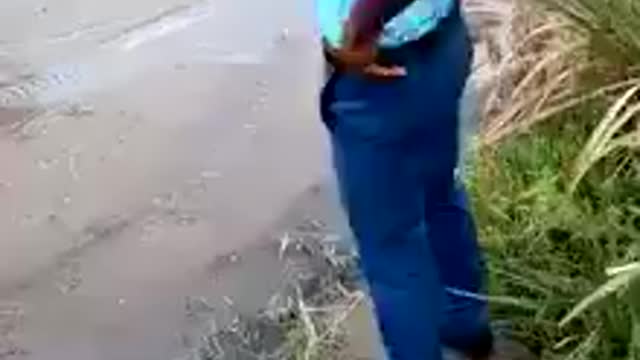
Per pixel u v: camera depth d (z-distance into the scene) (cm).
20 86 534
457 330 335
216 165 468
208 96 519
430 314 307
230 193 450
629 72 341
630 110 311
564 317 310
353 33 271
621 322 313
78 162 475
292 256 410
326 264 402
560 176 356
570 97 359
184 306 391
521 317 344
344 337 364
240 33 571
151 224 435
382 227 297
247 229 428
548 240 347
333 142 294
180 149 480
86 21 590
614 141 316
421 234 302
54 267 416
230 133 490
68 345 378
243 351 367
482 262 336
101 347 376
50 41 572
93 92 527
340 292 387
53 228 436
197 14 593
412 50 278
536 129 378
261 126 493
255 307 386
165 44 566
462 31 292
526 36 393
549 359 331
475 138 387
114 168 470
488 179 374
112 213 442
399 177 291
